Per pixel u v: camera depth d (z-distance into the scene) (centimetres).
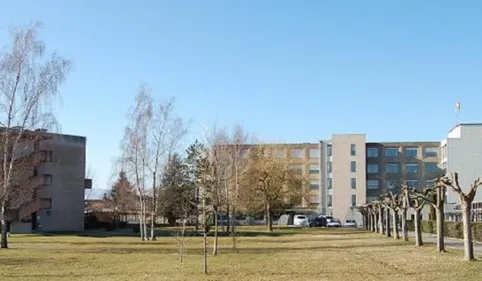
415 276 2075
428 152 12206
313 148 12606
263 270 2356
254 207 8088
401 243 4303
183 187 7794
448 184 2716
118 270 2433
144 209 5606
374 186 12294
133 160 5475
